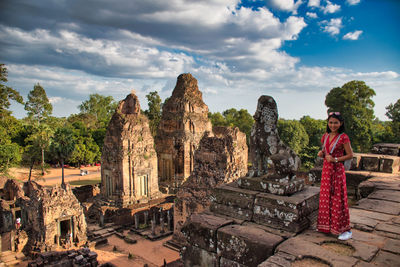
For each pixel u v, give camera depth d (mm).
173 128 49750
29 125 82625
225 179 26656
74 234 32219
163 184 49969
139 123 43438
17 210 39500
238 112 97438
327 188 7027
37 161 73562
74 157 75062
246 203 7957
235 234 7012
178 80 51656
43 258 24078
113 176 41750
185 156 48062
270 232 7164
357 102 56594
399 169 16328
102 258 29250
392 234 7223
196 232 7832
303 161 60094
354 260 5758
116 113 42781
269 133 8922
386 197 10648
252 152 9297
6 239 30656
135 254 30641
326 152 7227
